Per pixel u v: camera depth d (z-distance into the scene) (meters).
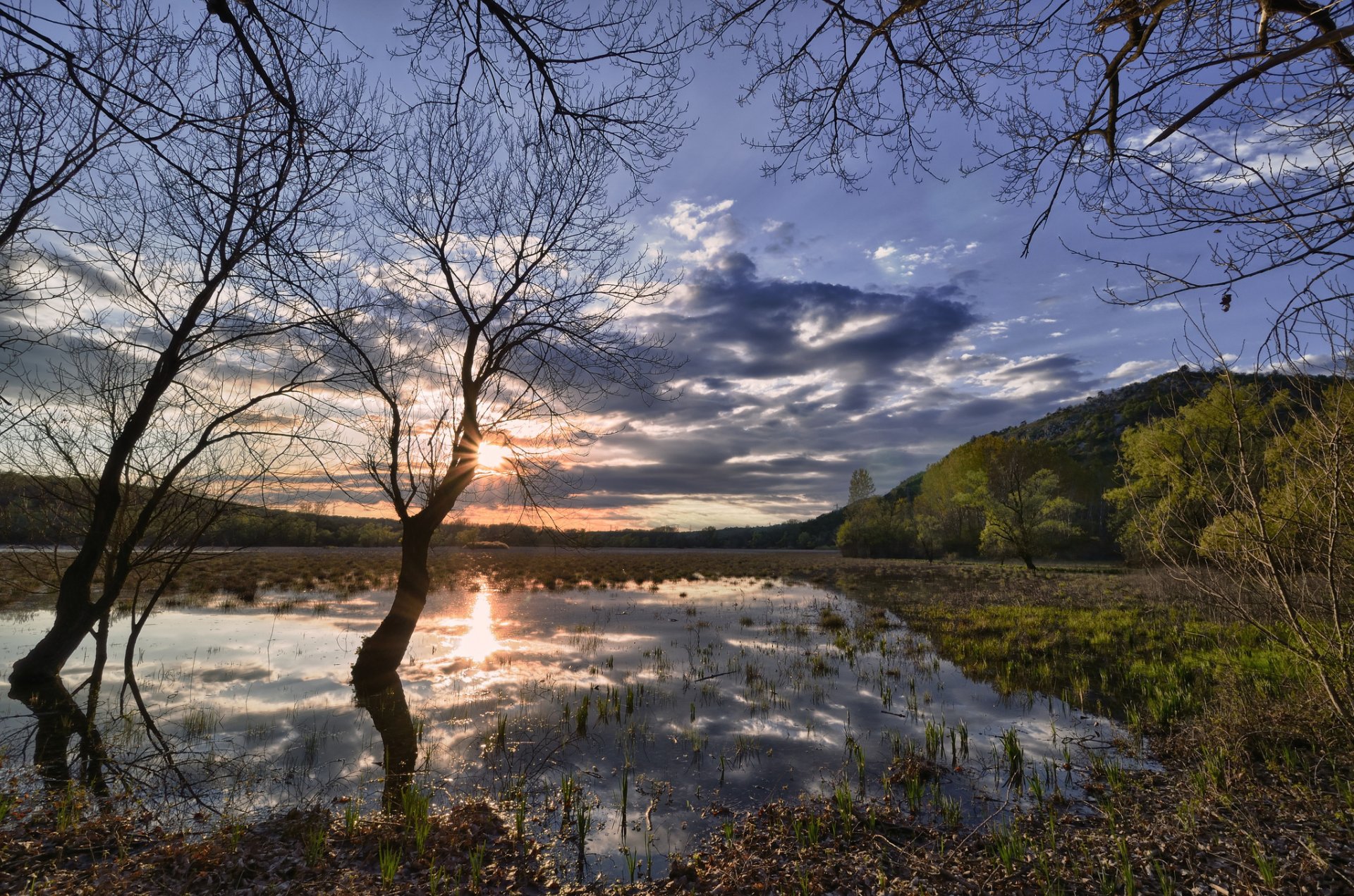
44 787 7.47
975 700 11.30
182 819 6.67
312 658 14.97
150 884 5.18
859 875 5.45
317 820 6.47
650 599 28.86
